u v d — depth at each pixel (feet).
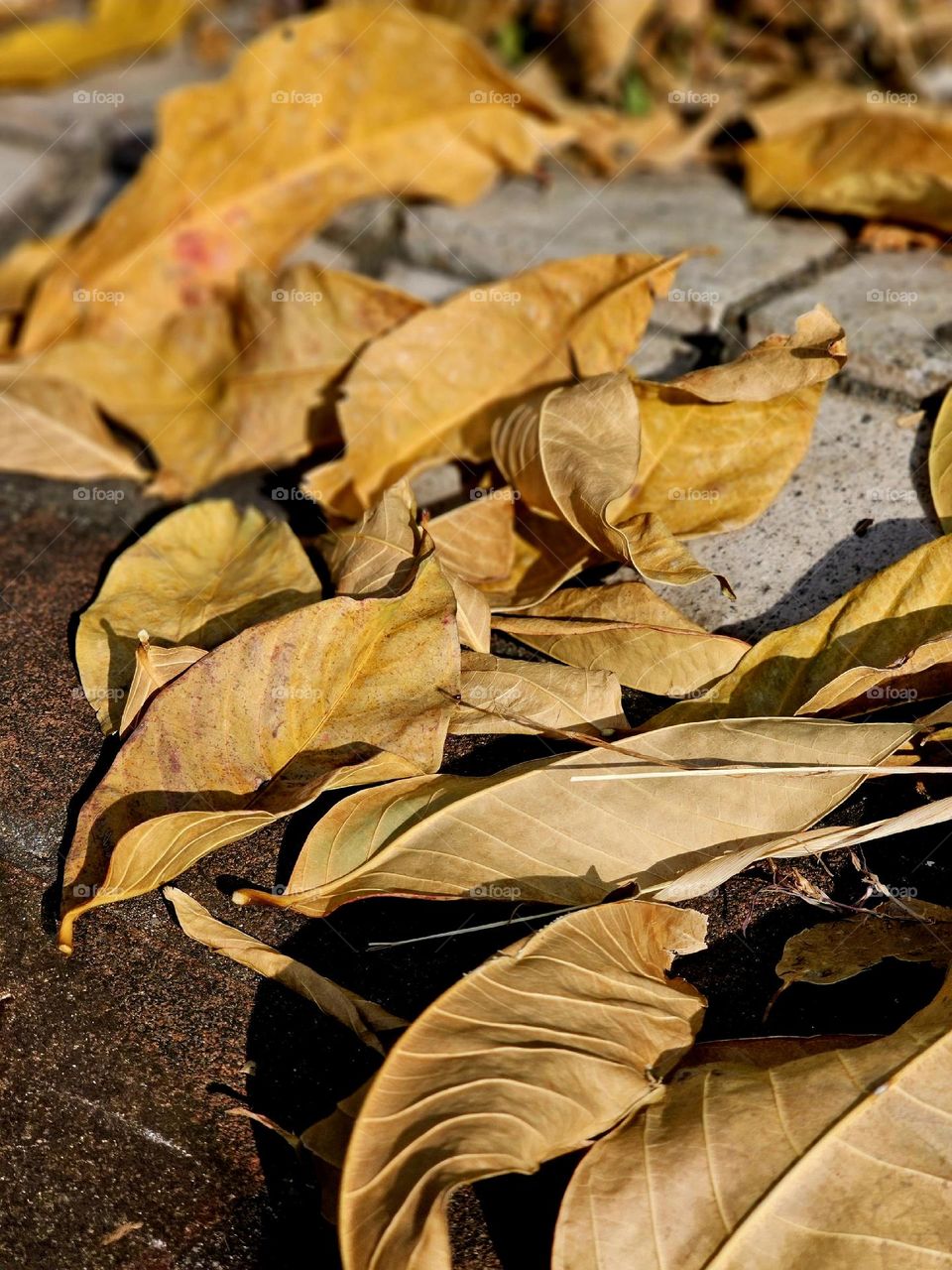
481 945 2.83
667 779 2.81
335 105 3.61
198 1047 2.78
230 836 2.80
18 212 4.09
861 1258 2.59
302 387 3.33
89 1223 2.69
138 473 3.37
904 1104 2.64
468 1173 2.58
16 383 3.43
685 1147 2.64
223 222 3.62
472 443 3.20
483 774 2.93
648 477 3.09
